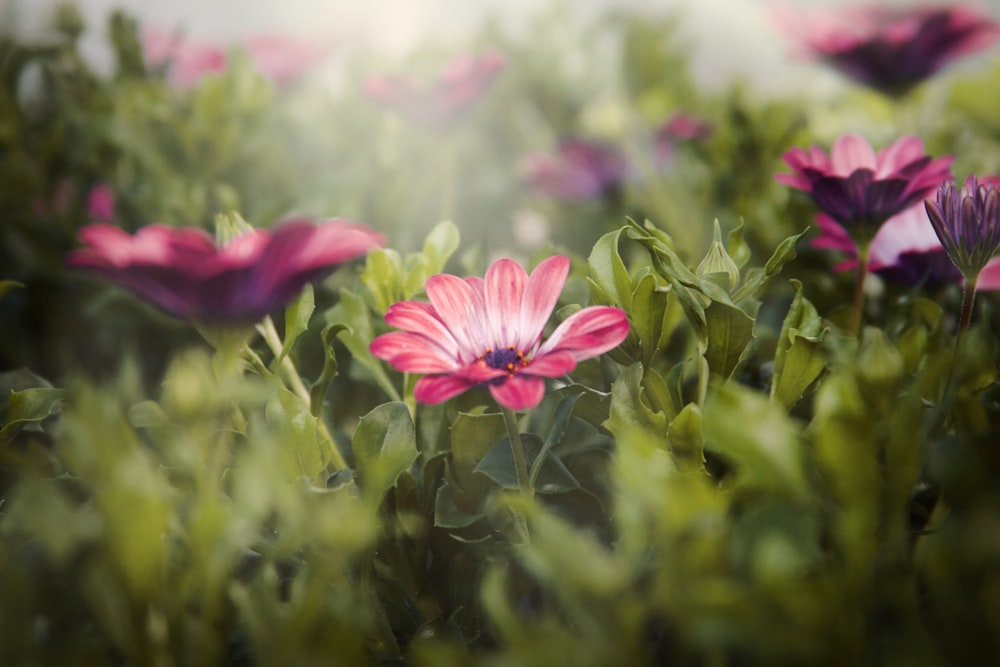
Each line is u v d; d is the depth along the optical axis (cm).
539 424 51
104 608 41
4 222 71
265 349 55
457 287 45
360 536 41
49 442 54
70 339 70
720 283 46
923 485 47
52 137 73
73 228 70
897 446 41
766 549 39
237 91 76
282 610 42
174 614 42
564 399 46
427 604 48
